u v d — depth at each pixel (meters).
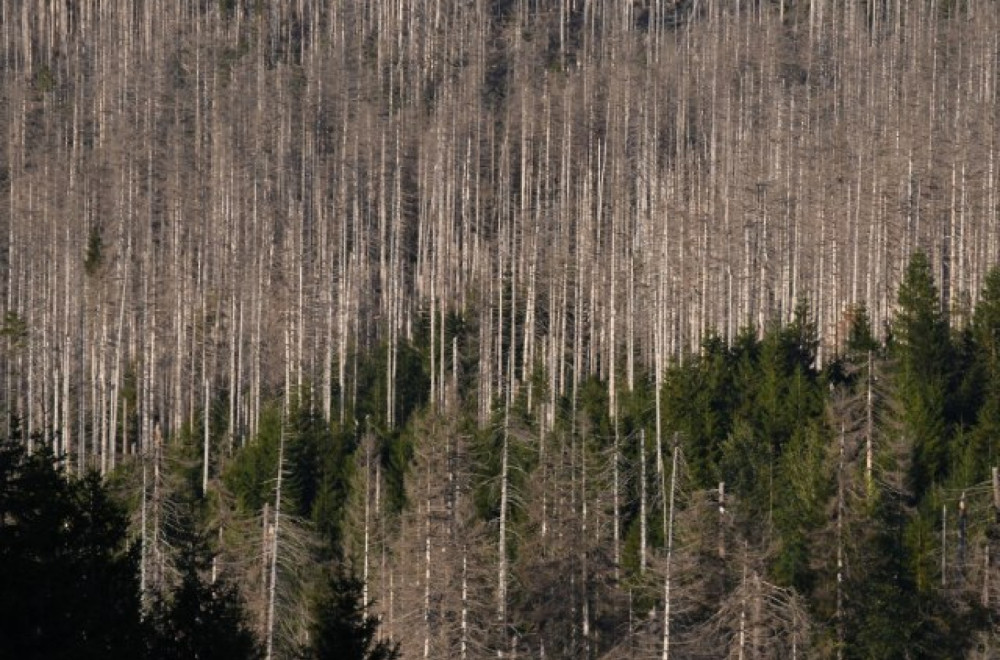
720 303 161.38
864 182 186.88
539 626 98.19
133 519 87.88
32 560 51.12
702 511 93.25
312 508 127.50
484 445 123.31
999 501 94.00
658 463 116.44
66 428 158.25
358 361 178.62
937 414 115.81
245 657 61.00
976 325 134.38
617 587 99.19
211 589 62.81
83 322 190.50
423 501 100.69
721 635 86.00
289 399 154.50
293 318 179.38
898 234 169.50
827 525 91.19
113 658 51.75
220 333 194.62
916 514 98.12
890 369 124.50
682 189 189.88
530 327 170.25
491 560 101.31
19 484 52.34
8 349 175.38
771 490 106.06
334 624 72.50
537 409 147.00
